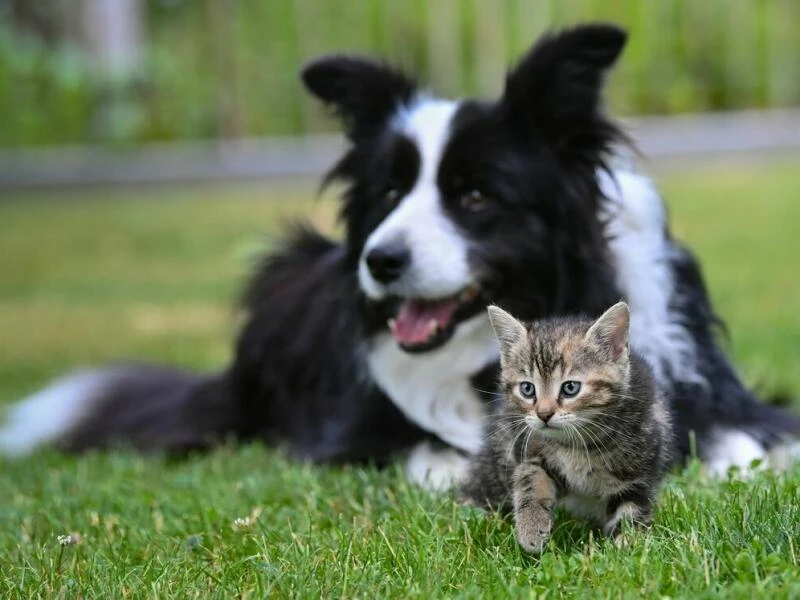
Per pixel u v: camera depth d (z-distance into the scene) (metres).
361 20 24.56
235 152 23.73
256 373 9.61
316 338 9.07
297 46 24.59
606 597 4.61
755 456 7.49
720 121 23.58
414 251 7.29
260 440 9.41
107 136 24.06
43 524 6.71
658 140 22.64
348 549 5.41
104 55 24.81
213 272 17.20
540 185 7.64
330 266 9.20
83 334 13.84
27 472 8.55
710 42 24.31
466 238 7.49
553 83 7.65
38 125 24.17
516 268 7.60
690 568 4.80
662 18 24.20
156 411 9.90
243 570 5.38
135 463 8.70
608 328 5.29
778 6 24.52
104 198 23.28
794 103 24.56
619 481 5.41
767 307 12.48
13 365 12.57
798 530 5.10
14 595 5.21
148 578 5.30
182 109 24.69
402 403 7.94
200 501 6.93
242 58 24.61
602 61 7.66
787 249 15.86
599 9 24.11
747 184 20.86
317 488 6.96
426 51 24.45
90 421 10.06
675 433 7.00
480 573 5.07
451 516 6.00
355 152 8.32
